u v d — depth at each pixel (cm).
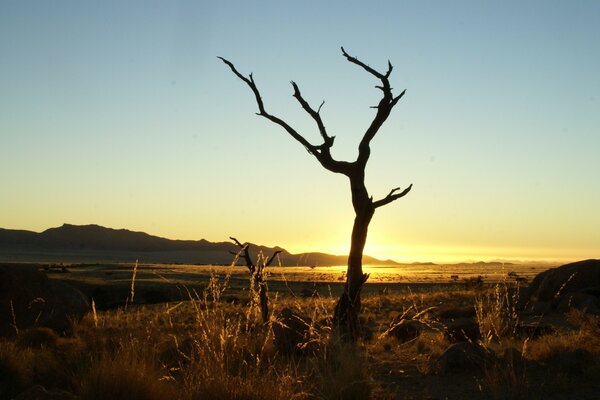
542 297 2870
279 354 1201
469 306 2664
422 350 1399
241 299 3134
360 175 1719
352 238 1670
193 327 1770
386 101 1692
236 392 800
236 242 1653
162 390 834
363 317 2364
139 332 1130
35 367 1111
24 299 1881
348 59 1692
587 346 1217
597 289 2556
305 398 843
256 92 1811
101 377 817
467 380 1041
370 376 915
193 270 13625
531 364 1132
